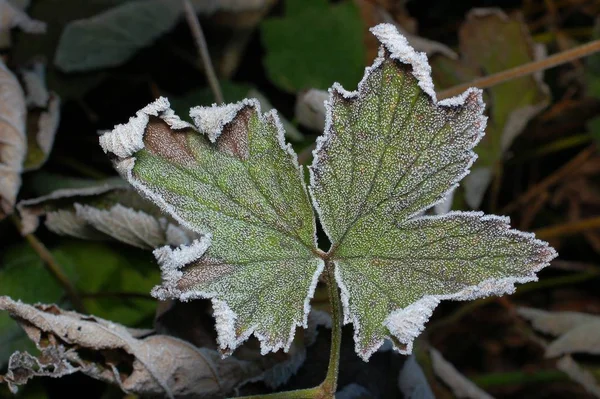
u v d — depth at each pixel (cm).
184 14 46
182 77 50
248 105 33
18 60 44
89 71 46
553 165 58
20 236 43
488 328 52
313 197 34
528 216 56
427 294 33
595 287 54
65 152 46
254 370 39
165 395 38
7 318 41
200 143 34
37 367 39
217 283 33
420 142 33
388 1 53
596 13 58
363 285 34
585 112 57
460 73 49
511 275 33
